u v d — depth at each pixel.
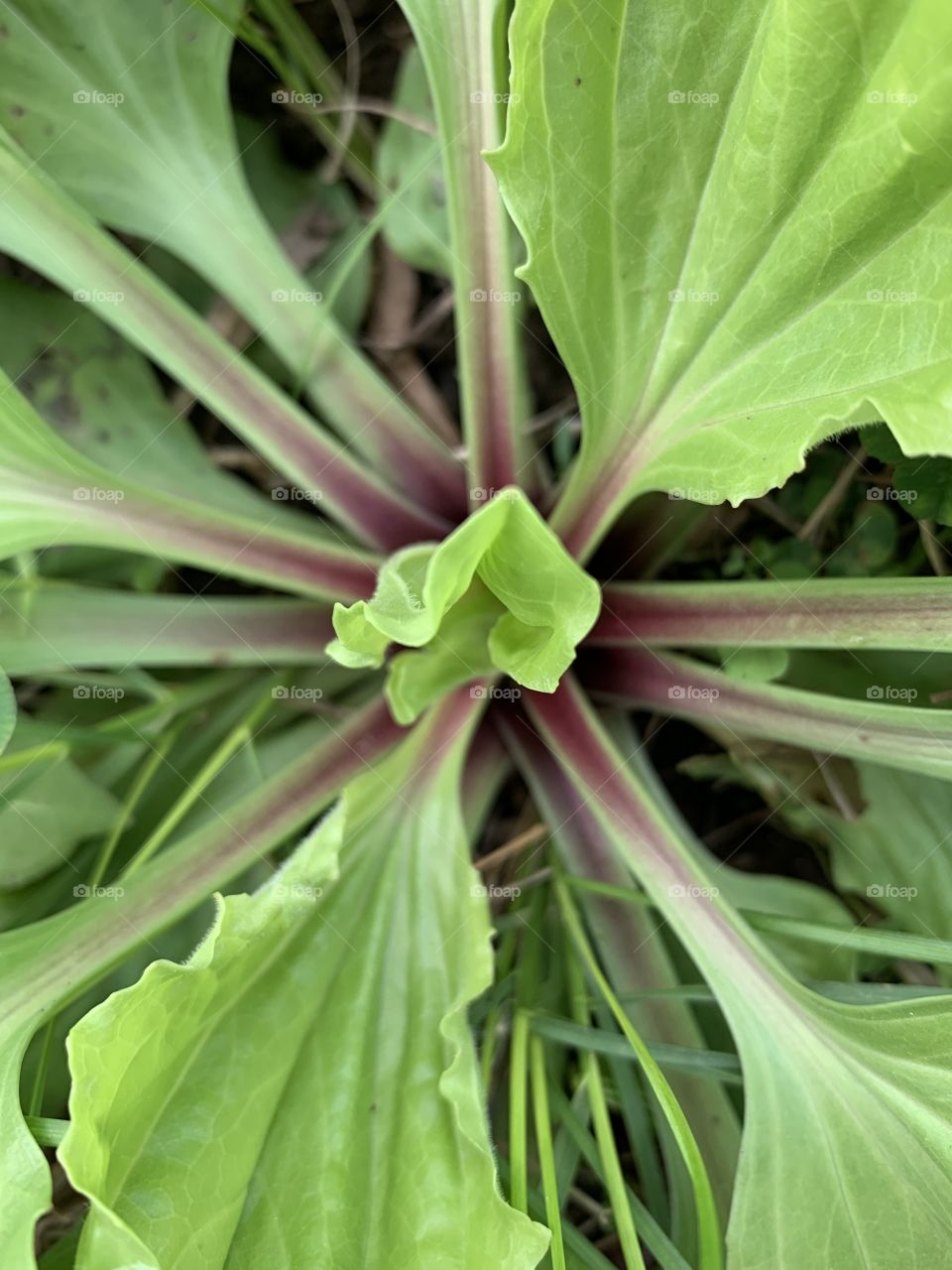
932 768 0.11
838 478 0.14
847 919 0.13
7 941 0.11
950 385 0.08
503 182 0.10
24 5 0.13
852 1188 0.10
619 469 0.12
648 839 0.12
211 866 0.12
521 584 0.11
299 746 0.15
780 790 0.14
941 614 0.11
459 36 0.11
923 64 0.08
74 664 0.14
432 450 0.15
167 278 0.16
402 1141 0.11
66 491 0.12
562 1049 0.13
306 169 0.16
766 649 0.13
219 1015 0.11
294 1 0.15
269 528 0.14
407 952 0.12
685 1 0.09
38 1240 0.13
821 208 0.10
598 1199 0.14
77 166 0.14
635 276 0.11
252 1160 0.10
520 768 0.15
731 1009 0.11
